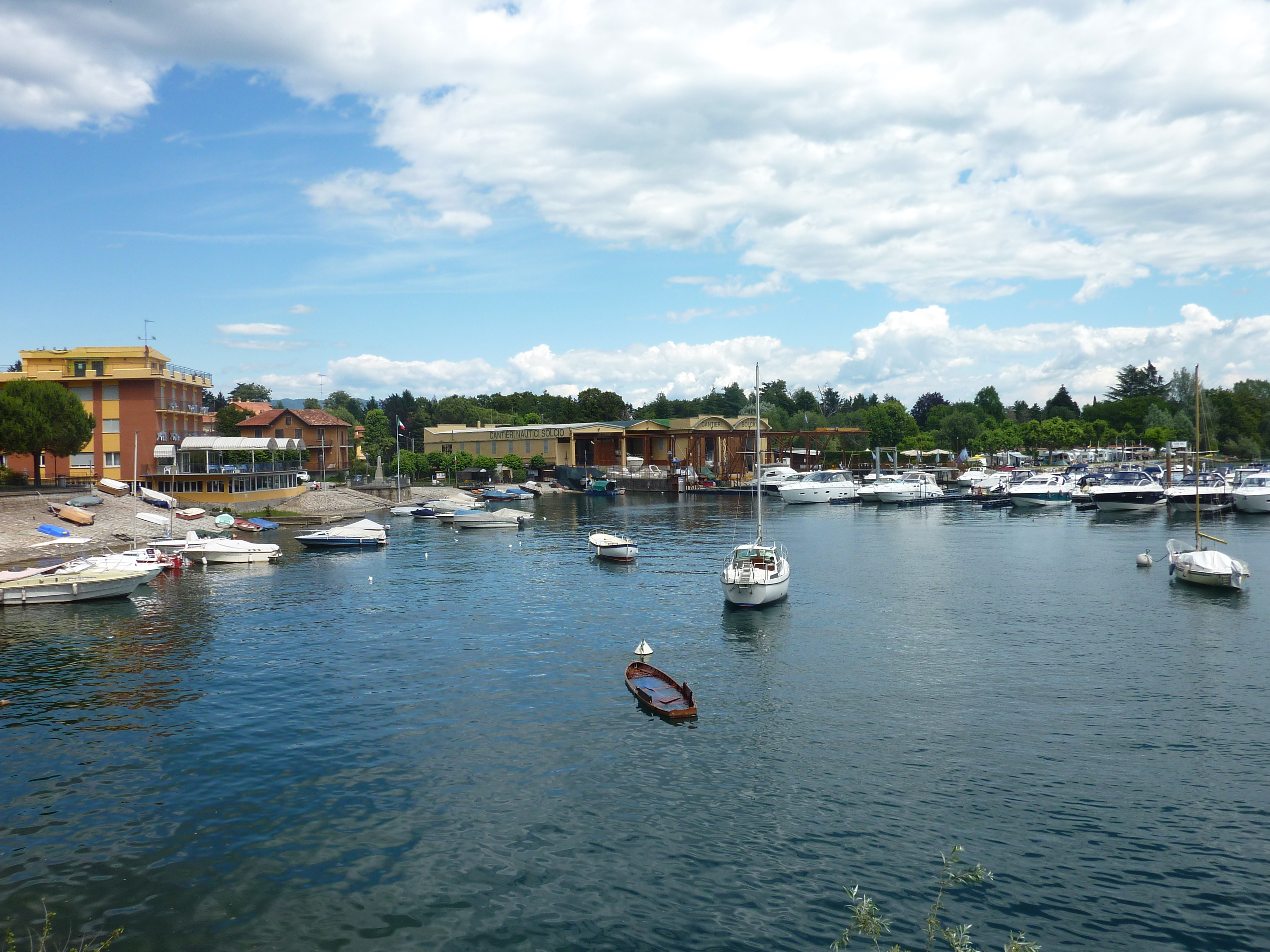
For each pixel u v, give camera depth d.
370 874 20.62
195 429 117.38
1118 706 31.73
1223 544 74.19
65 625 47.19
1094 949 17.61
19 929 18.41
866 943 17.83
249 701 33.31
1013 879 20.12
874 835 22.23
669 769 26.50
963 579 59.91
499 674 36.81
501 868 20.88
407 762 27.27
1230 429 193.00
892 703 32.53
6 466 101.75
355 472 162.50
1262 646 39.62
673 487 159.50
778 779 25.67
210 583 61.66
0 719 31.47
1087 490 120.38
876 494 132.38
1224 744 27.94
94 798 24.81
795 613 49.06
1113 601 50.72
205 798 24.77
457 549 81.38
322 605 53.00
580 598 54.75
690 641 42.50
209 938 18.12
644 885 20.05
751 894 19.66
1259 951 17.48
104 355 106.56
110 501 86.75
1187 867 20.59
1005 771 26.06
